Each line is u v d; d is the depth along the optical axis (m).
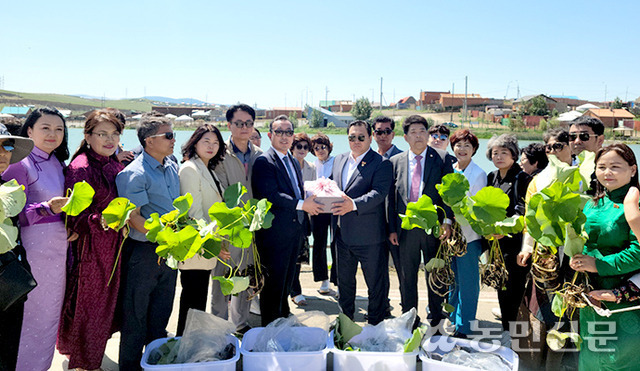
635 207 2.36
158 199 3.09
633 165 2.51
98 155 3.09
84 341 2.97
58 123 2.94
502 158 3.83
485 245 3.81
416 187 3.89
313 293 5.20
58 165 3.07
